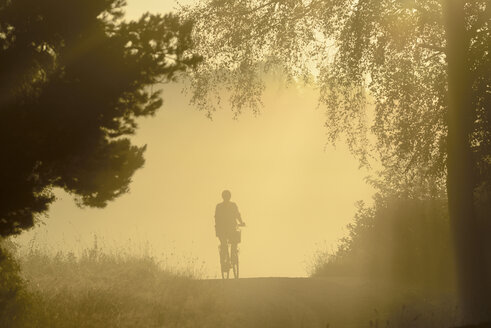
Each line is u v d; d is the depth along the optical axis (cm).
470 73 4194
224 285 4088
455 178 3812
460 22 3872
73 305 3136
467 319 3391
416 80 4803
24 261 4359
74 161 2569
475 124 4516
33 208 2558
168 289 3781
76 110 2461
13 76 2444
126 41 2577
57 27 2506
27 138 2412
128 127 2711
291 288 4038
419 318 3228
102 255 4694
